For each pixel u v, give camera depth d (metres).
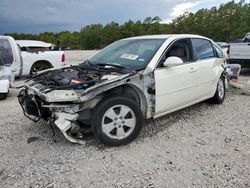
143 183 3.30
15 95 8.12
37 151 4.13
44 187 3.25
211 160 3.81
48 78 4.74
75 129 4.11
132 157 3.92
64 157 3.94
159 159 3.86
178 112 5.89
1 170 3.62
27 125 5.20
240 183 3.26
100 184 3.29
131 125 4.30
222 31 65.75
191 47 5.51
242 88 7.67
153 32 74.56
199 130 4.91
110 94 4.26
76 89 4.03
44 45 12.12
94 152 4.08
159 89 4.63
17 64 9.37
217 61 6.21
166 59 4.72
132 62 4.76
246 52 10.98
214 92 6.21
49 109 4.09
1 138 4.61
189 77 5.23
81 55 26.64
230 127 5.05
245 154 3.97
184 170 3.56
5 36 9.16
